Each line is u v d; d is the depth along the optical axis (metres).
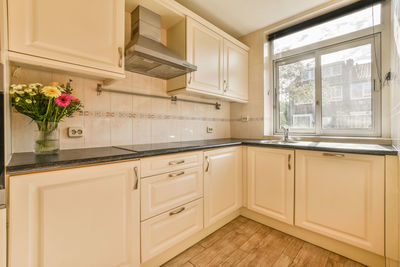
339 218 1.47
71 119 1.38
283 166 1.79
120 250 1.12
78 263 0.96
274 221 1.92
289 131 2.43
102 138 1.53
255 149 2.01
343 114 2.03
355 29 1.93
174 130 2.08
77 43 1.10
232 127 2.86
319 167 1.57
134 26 1.64
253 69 2.60
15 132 1.15
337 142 1.96
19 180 0.80
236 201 2.04
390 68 1.74
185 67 1.60
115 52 1.26
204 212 1.67
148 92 1.84
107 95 1.56
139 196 1.21
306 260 1.46
